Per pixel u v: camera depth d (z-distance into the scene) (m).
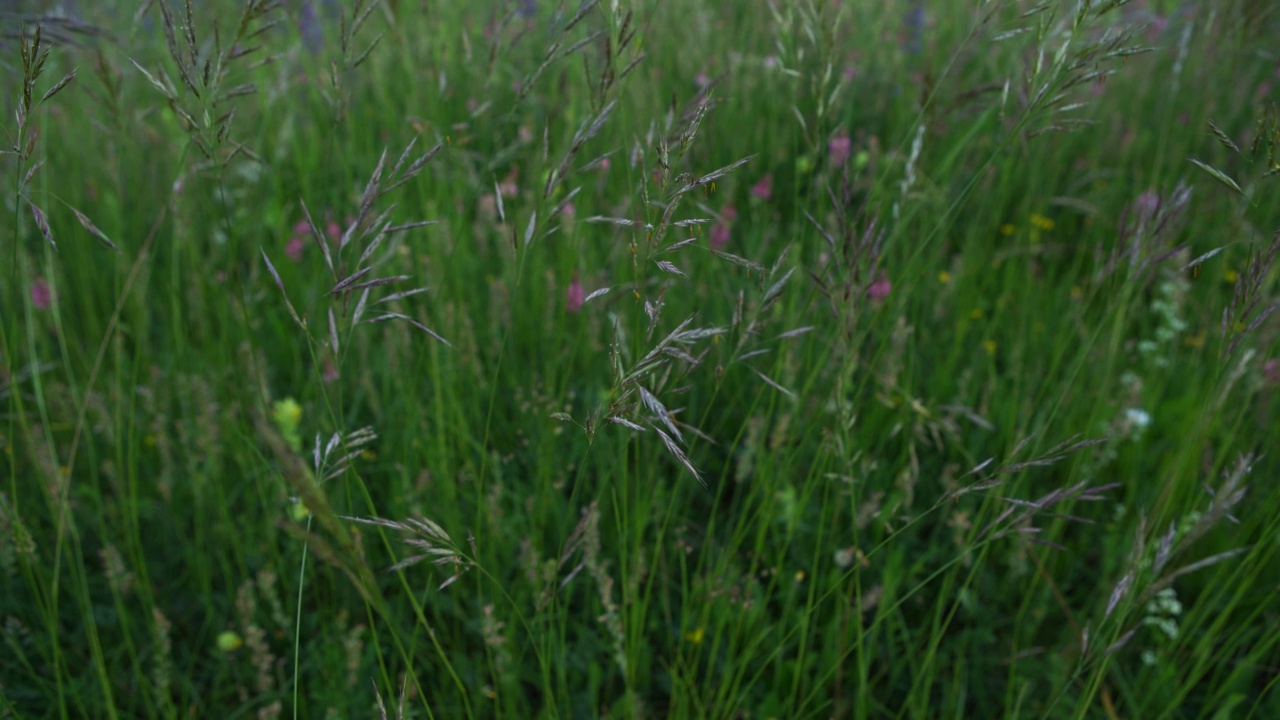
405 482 0.74
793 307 0.79
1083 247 1.05
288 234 1.05
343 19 0.61
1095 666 0.62
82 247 1.03
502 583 0.75
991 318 1.03
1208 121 0.53
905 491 0.72
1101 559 0.81
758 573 0.79
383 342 0.90
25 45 0.52
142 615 0.77
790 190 1.10
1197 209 1.10
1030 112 0.58
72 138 1.11
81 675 0.74
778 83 1.16
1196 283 1.05
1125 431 0.80
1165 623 0.71
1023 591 0.79
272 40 1.19
